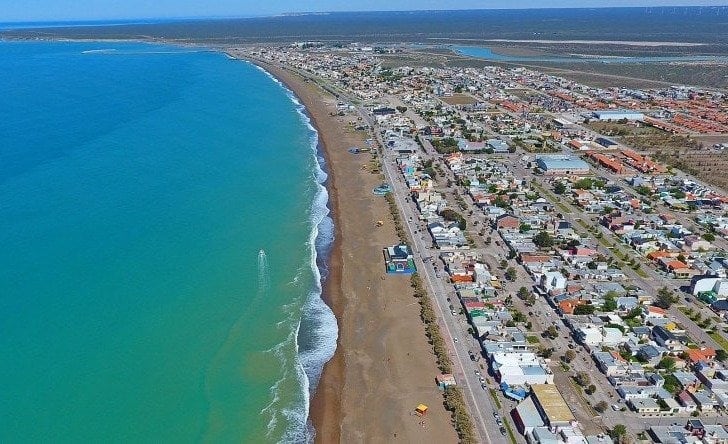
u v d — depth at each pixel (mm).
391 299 152125
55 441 98375
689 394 113312
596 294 151500
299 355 128875
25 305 132500
